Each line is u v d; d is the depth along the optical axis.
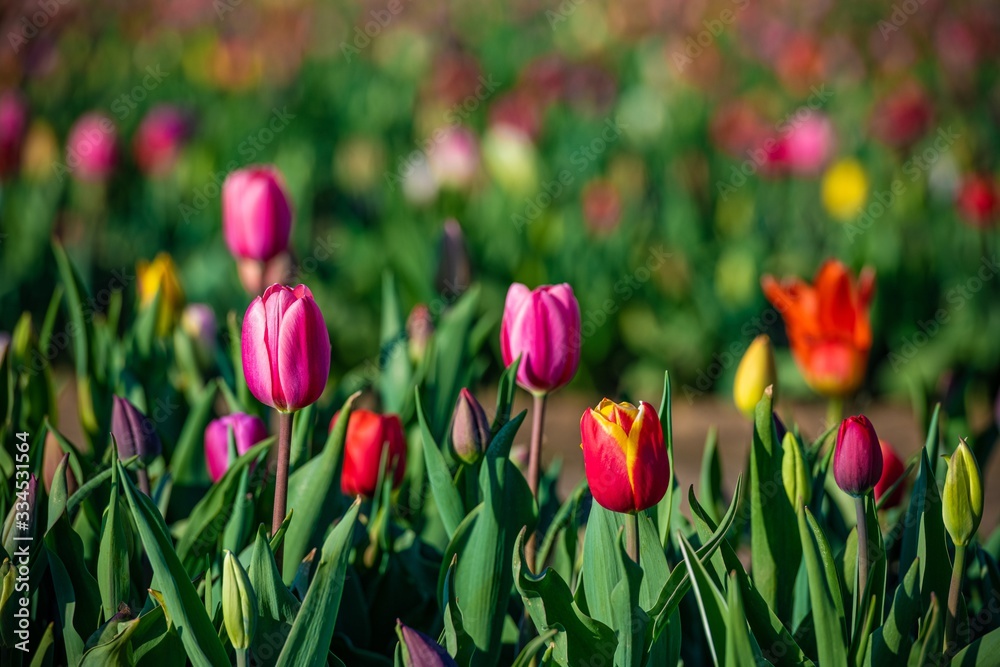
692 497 1.55
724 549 1.47
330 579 1.37
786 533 1.65
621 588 1.38
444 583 1.52
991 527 3.97
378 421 1.89
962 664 1.46
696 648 1.76
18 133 6.05
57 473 1.56
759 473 1.63
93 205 6.39
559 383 1.76
